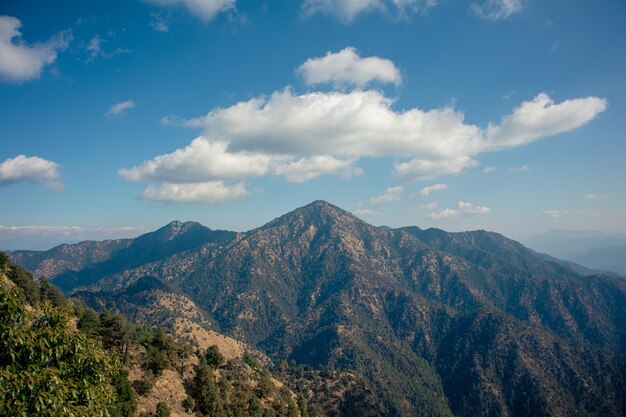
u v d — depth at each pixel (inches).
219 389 4411.9
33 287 4547.2
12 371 703.7
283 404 5339.6
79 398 823.7
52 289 5036.9
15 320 762.2
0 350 729.0
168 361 4180.6
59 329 815.7
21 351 735.1
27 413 695.1
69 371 831.1
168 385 3885.3
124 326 4067.4
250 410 4448.8
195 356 5182.1
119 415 2647.6
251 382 5452.8
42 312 868.0
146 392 3516.2
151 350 4133.9
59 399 721.6
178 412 3555.6
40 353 775.1
